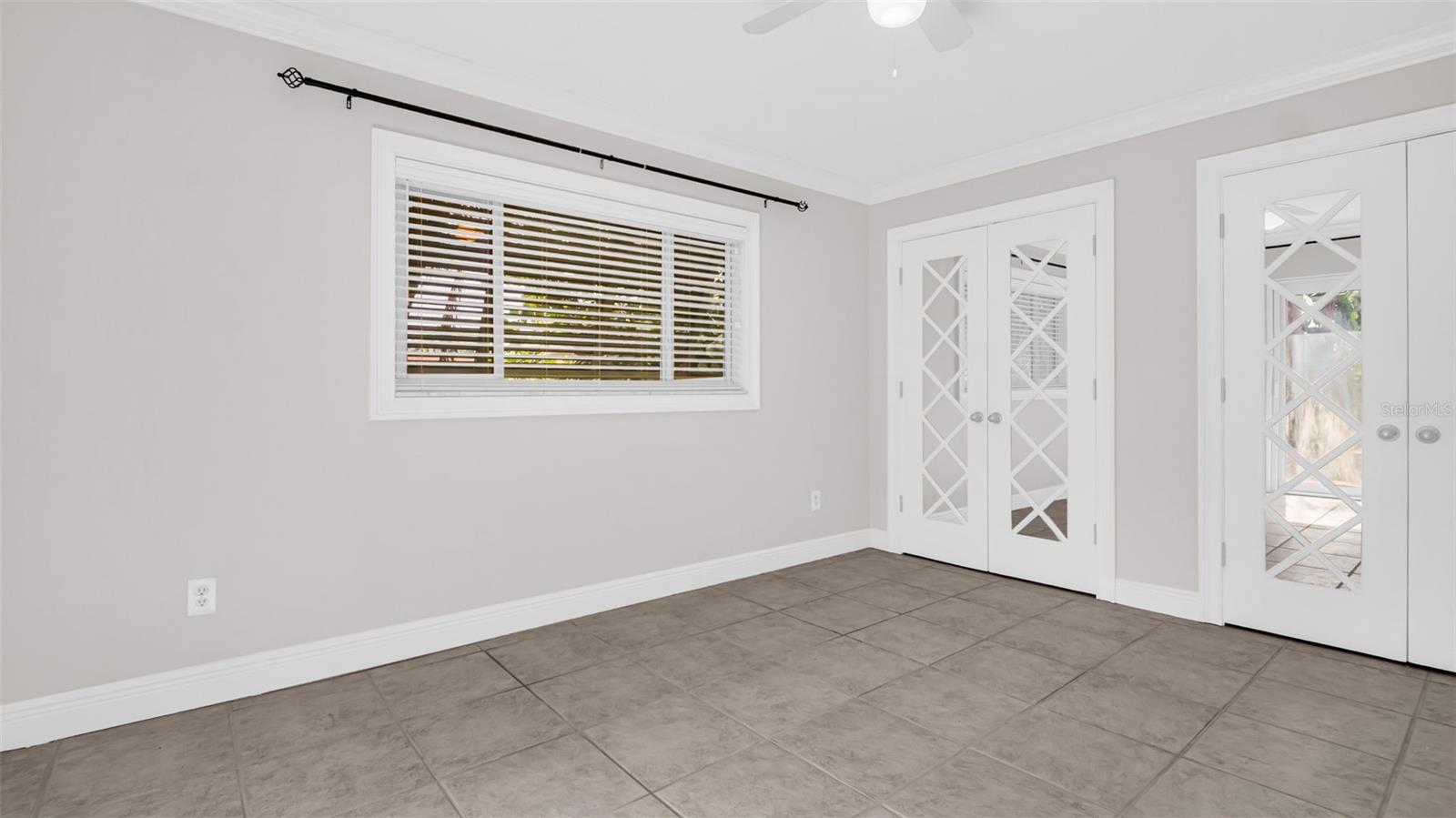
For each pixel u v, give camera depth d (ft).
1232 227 9.75
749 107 10.36
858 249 14.55
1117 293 10.93
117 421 7.02
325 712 7.34
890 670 8.41
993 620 10.22
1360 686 7.85
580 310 10.61
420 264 9.37
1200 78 9.35
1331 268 9.02
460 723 7.10
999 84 9.52
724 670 8.45
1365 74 8.63
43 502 6.70
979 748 6.55
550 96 9.85
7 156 6.49
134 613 7.14
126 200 7.03
